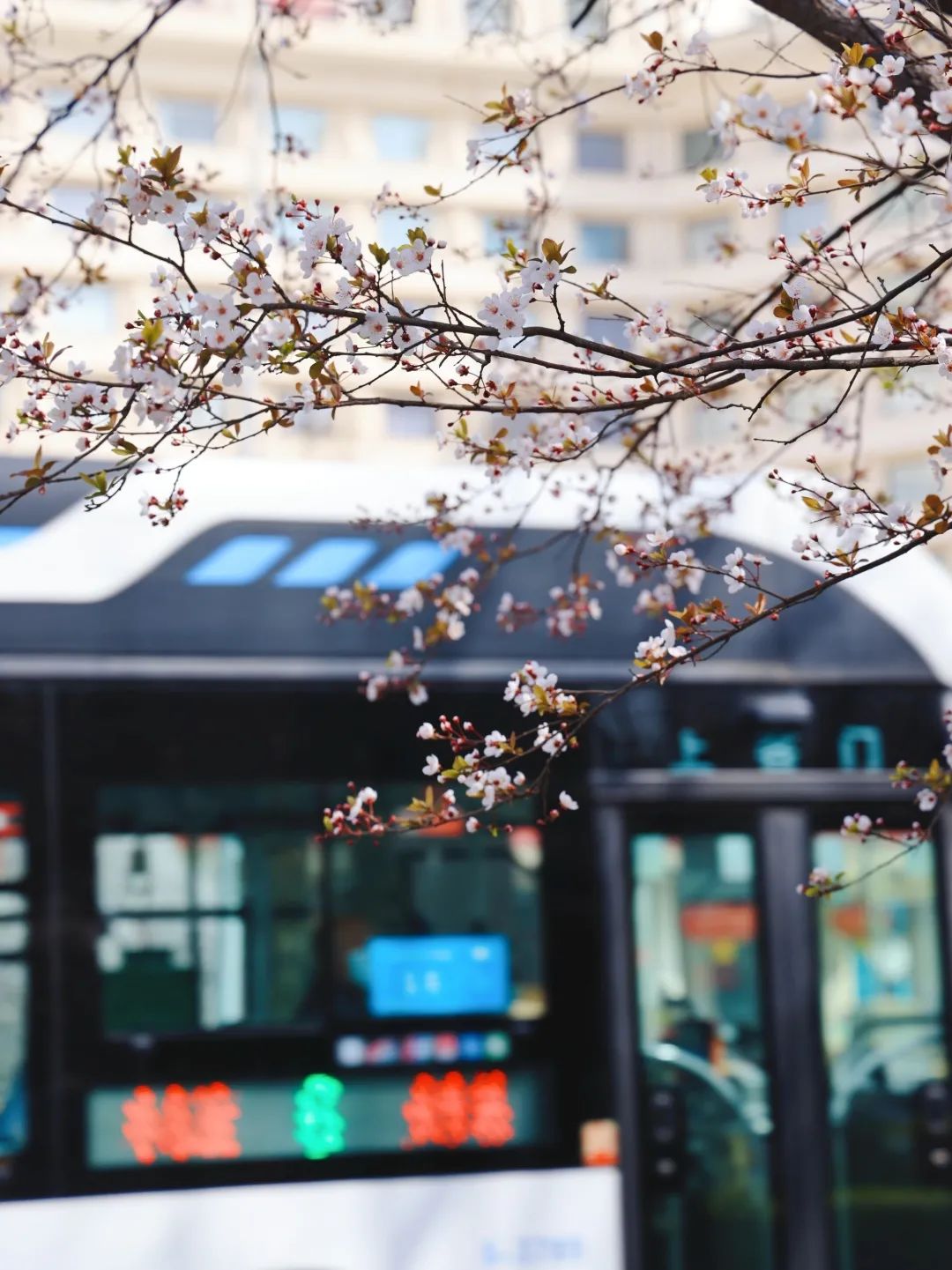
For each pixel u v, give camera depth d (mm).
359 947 6789
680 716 7281
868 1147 7262
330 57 56688
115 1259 6402
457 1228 6766
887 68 3711
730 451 7012
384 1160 6727
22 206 4074
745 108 3695
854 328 4605
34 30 6668
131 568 6812
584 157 57438
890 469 50406
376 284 3775
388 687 6844
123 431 3979
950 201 3818
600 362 4566
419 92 57750
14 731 6551
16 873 6488
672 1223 7004
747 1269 7055
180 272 3881
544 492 7281
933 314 5961
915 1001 7418
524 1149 6879
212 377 3822
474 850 6969
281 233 5527
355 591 6164
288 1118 6648
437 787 6914
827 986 7305
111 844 6582
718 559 7414
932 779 4793
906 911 7461
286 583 6965
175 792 6668
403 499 7188
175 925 6609
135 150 3826
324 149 57125
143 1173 6469
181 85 54938
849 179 3906
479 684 7008
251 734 6777
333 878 6797
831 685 7477
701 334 5723
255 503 7023
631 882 7125
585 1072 6957
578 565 7168
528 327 3789
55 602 6688
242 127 55125
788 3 4574
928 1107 7332
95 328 44406
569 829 7078
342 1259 6633
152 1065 6508
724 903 7250
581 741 7141
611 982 7031
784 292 3959
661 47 4477
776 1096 7172
